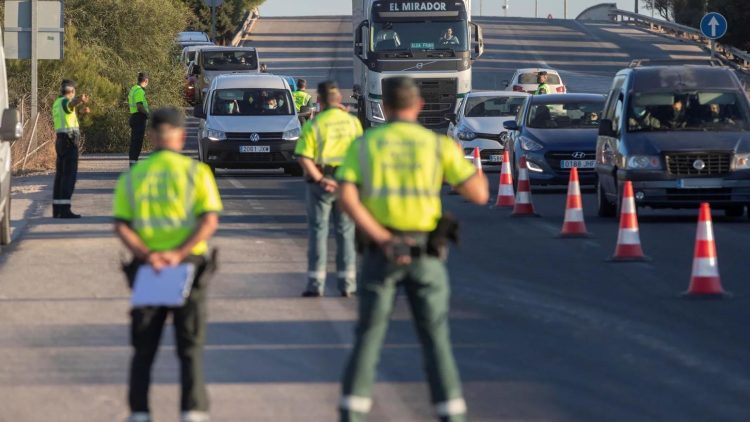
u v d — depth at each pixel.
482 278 38.72
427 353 19.59
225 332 29.97
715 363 26.45
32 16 72.62
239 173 89.25
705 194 53.88
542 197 69.12
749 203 54.22
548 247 46.34
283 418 22.02
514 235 50.44
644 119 56.09
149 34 116.88
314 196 34.75
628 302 34.16
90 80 104.50
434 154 19.89
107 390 24.31
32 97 76.56
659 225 53.97
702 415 22.12
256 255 44.09
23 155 83.44
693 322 31.19
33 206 62.03
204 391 20.06
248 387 24.39
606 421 21.72
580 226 49.28
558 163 68.56
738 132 55.28
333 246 47.38
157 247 20.19
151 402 23.14
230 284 37.44
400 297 34.97
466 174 19.98
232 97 85.31
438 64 101.94
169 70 119.44
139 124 81.38
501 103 86.75
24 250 45.44
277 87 86.31
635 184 54.09
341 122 34.59
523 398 23.44
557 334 29.72
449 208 62.94
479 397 23.52
